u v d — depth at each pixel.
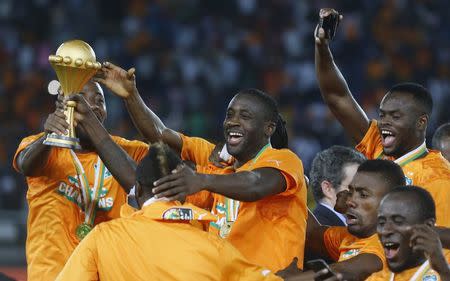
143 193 13.45
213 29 51.88
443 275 12.69
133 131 43.84
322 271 13.14
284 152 15.00
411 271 13.48
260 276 13.09
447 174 16.12
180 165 13.38
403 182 14.71
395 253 13.44
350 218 14.78
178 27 51.72
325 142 45.66
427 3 54.53
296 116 46.88
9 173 41.72
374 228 14.66
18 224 38.66
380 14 53.47
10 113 47.50
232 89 49.28
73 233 17.00
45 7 51.53
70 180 17.00
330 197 17.56
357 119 17.59
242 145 15.10
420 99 16.59
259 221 14.88
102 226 13.34
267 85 49.81
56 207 16.92
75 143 14.80
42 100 48.19
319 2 53.56
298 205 14.93
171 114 46.75
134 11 51.97
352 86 49.56
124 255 13.07
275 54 51.41
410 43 52.59
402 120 16.50
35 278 16.81
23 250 37.59
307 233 16.25
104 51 49.84
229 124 15.12
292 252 14.77
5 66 49.53
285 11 53.28
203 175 13.48
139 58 49.81
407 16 53.53
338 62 50.41
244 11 53.19
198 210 13.23
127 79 15.90
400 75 51.00
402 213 13.29
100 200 17.16
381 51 51.81
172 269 12.92
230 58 50.41
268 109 15.17
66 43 14.90
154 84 49.03
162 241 13.04
